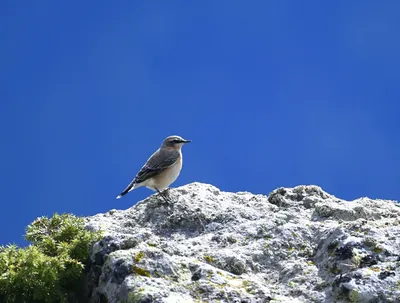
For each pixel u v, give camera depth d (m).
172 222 15.24
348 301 11.05
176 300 10.81
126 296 11.20
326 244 12.79
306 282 12.00
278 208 15.62
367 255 11.98
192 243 13.96
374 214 14.88
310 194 16.25
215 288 11.40
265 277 12.55
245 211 15.29
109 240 12.84
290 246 13.34
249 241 13.83
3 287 12.26
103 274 12.16
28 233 14.27
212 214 15.29
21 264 12.59
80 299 12.91
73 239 13.79
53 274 12.43
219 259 12.78
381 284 11.09
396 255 11.90
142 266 11.73
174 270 11.81
